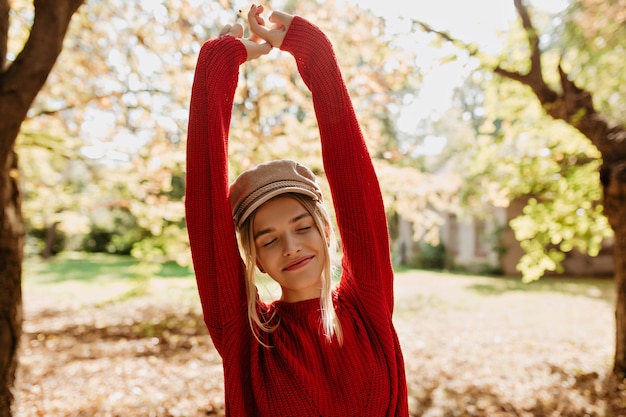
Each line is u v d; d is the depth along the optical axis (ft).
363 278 4.40
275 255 4.25
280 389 3.99
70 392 16.17
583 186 20.43
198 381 17.29
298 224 4.27
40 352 22.09
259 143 18.60
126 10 19.31
